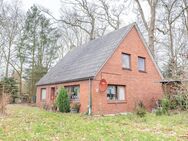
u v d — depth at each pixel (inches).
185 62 551.8
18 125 379.6
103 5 1169.4
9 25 1321.4
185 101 564.4
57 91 737.0
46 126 372.5
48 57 1473.9
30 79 1341.0
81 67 738.2
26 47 1390.3
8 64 1357.0
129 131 340.8
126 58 754.2
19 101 1262.3
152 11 943.7
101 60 677.3
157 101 774.5
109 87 686.5
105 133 324.5
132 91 740.0
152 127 383.2
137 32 799.1
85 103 646.5
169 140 283.6
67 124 398.6
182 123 424.5
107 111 657.0
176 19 1011.9
